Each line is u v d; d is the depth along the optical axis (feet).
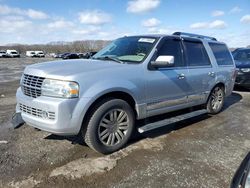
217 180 10.73
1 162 11.78
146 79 13.96
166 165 11.86
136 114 14.01
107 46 17.53
